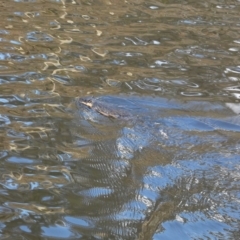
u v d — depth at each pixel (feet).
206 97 37.93
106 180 26.89
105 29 49.60
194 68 42.70
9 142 29.78
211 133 32.17
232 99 37.86
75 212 24.27
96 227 23.26
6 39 45.44
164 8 57.16
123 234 22.77
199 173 27.68
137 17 53.67
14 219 23.61
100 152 29.43
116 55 43.88
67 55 43.06
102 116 33.50
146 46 46.29
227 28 51.98
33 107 33.88
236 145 30.83
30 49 43.73
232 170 28.14
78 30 48.88
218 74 42.01
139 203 25.05
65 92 36.37
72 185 26.32
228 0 61.11
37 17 51.55
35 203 24.86
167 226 23.38
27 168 27.58
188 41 48.08
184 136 31.76
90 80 38.86
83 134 31.14
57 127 31.71
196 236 22.85
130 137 31.19
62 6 55.47
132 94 37.14
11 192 25.59
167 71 41.81
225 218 24.08
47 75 38.96
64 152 29.22
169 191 26.09
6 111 33.14
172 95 37.73
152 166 28.22
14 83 37.22
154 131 32.07
